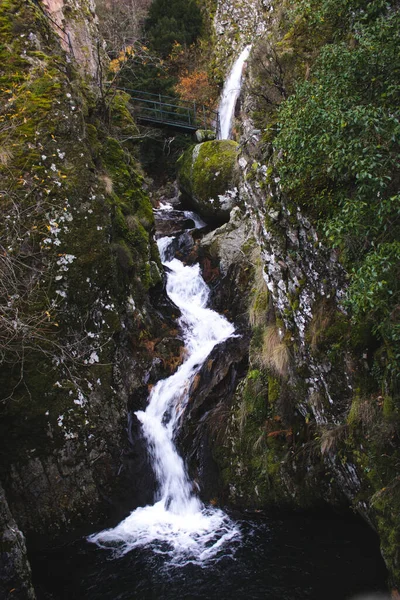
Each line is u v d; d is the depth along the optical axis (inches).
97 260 231.3
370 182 114.0
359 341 153.2
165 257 387.5
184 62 671.1
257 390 230.5
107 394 233.3
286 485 213.3
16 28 236.8
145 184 338.3
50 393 212.5
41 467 213.5
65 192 224.7
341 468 182.9
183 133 586.2
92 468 224.2
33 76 231.9
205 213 419.8
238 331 295.3
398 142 109.0
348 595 167.5
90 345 230.2
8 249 204.4
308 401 196.9
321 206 157.6
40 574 194.4
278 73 193.3
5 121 220.8
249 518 215.2
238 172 390.9
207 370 265.4
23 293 206.1
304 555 189.9
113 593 181.9
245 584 179.5
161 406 259.4
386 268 114.5
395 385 141.3
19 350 201.3
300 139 135.5
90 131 278.8
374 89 124.0
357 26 139.3
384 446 150.6
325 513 209.2
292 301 185.5
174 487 239.0
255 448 223.0
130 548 205.6
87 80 347.3
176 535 211.6
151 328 288.5
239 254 338.3
